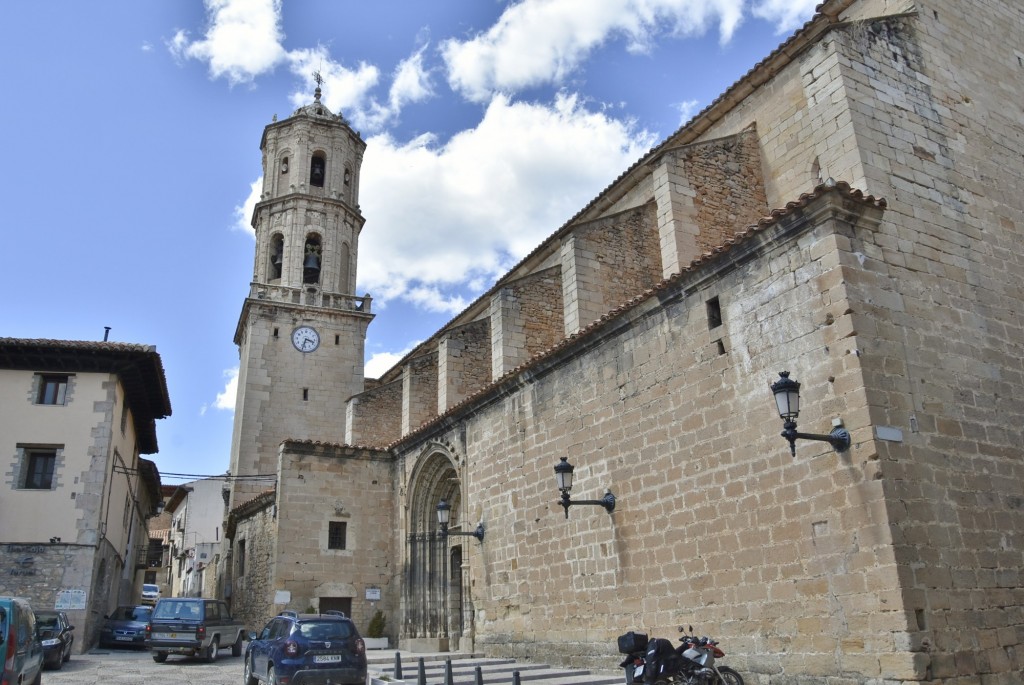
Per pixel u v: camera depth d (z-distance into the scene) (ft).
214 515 195.52
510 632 61.41
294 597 80.33
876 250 40.45
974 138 50.65
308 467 84.74
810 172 59.36
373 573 84.53
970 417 39.83
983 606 35.73
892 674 33.14
